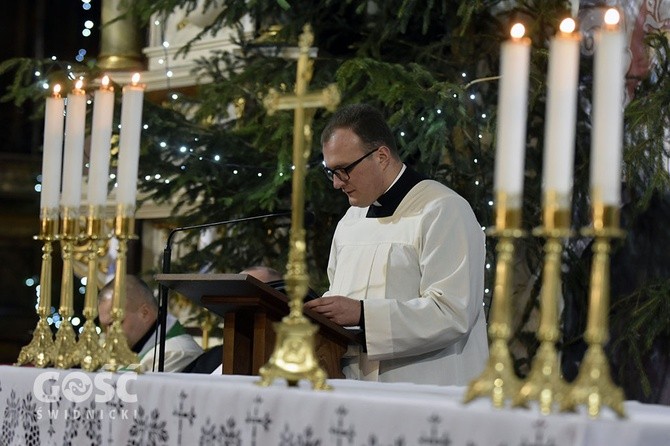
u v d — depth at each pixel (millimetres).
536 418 2729
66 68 9523
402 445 2959
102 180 4230
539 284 8344
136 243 11609
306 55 3633
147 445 3598
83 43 15539
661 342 7715
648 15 8016
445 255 5352
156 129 8930
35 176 15406
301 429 3166
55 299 14727
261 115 8977
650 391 7371
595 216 2896
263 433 3258
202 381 3578
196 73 10062
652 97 7617
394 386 3861
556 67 2949
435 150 7750
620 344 7793
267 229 9227
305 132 3549
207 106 9164
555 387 2871
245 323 5090
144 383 3658
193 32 11023
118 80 11430
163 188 9086
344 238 5801
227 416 3363
